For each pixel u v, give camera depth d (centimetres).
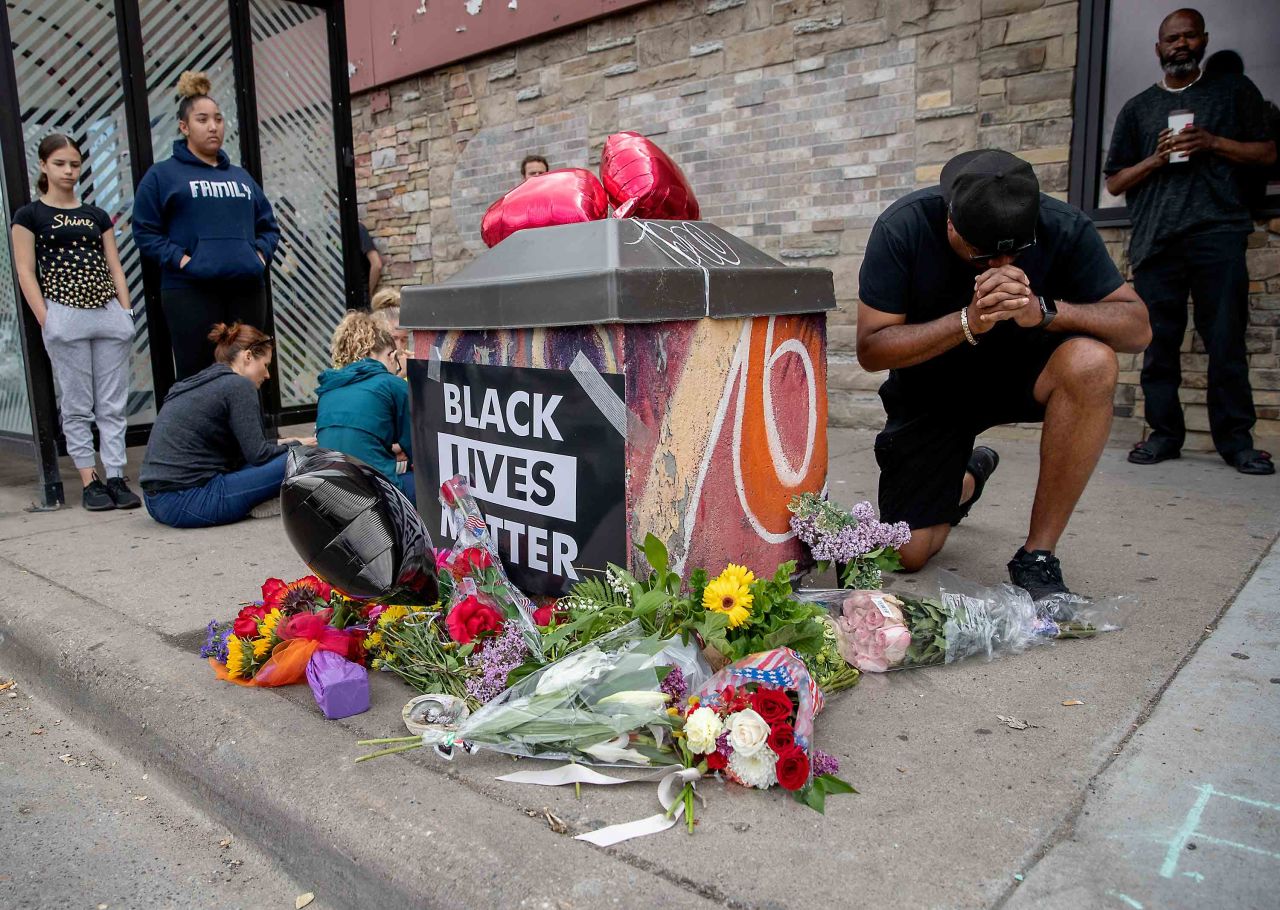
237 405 382
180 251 441
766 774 165
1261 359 442
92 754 229
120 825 198
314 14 554
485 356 238
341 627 238
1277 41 429
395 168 826
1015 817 159
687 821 158
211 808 197
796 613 199
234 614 279
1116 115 465
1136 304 247
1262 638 230
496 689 196
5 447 450
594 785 175
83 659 249
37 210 407
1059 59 463
